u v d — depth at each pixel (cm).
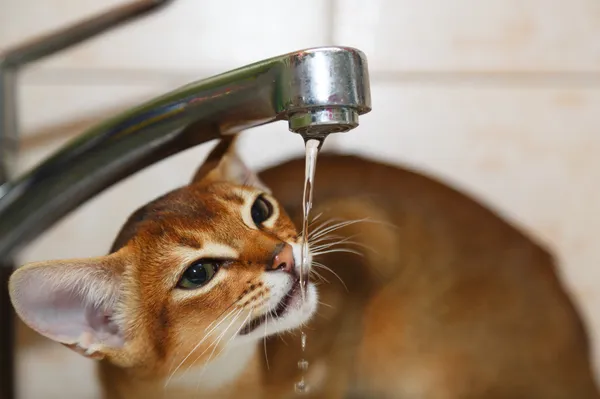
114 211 49
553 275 56
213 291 39
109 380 42
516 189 60
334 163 53
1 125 51
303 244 39
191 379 39
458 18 59
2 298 46
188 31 58
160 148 38
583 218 60
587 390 53
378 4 58
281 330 40
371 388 46
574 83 59
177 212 39
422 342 48
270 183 47
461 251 53
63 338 38
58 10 56
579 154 60
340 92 32
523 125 60
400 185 54
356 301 45
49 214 41
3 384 50
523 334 52
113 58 57
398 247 50
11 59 49
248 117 36
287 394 41
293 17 58
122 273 38
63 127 57
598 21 59
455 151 60
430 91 59
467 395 50
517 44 59
